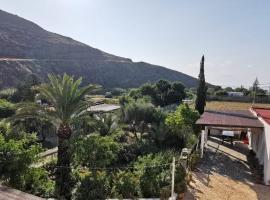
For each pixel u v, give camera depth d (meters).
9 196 11.04
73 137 18.08
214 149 23.91
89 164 16.98
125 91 86.38
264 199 13.91
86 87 18.09
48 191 13.92
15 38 126.75
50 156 20.58
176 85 59.88
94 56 145.25
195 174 16.92
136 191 13.84
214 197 13.65
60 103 17.53
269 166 16.36
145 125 33.34
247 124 19.66
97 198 13.23
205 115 23.61
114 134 28.19
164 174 14.35
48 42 137.25
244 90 64.69
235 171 18.25
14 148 13.98
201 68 31.33
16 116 17.61
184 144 27.14
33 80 49.59
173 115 28.28
